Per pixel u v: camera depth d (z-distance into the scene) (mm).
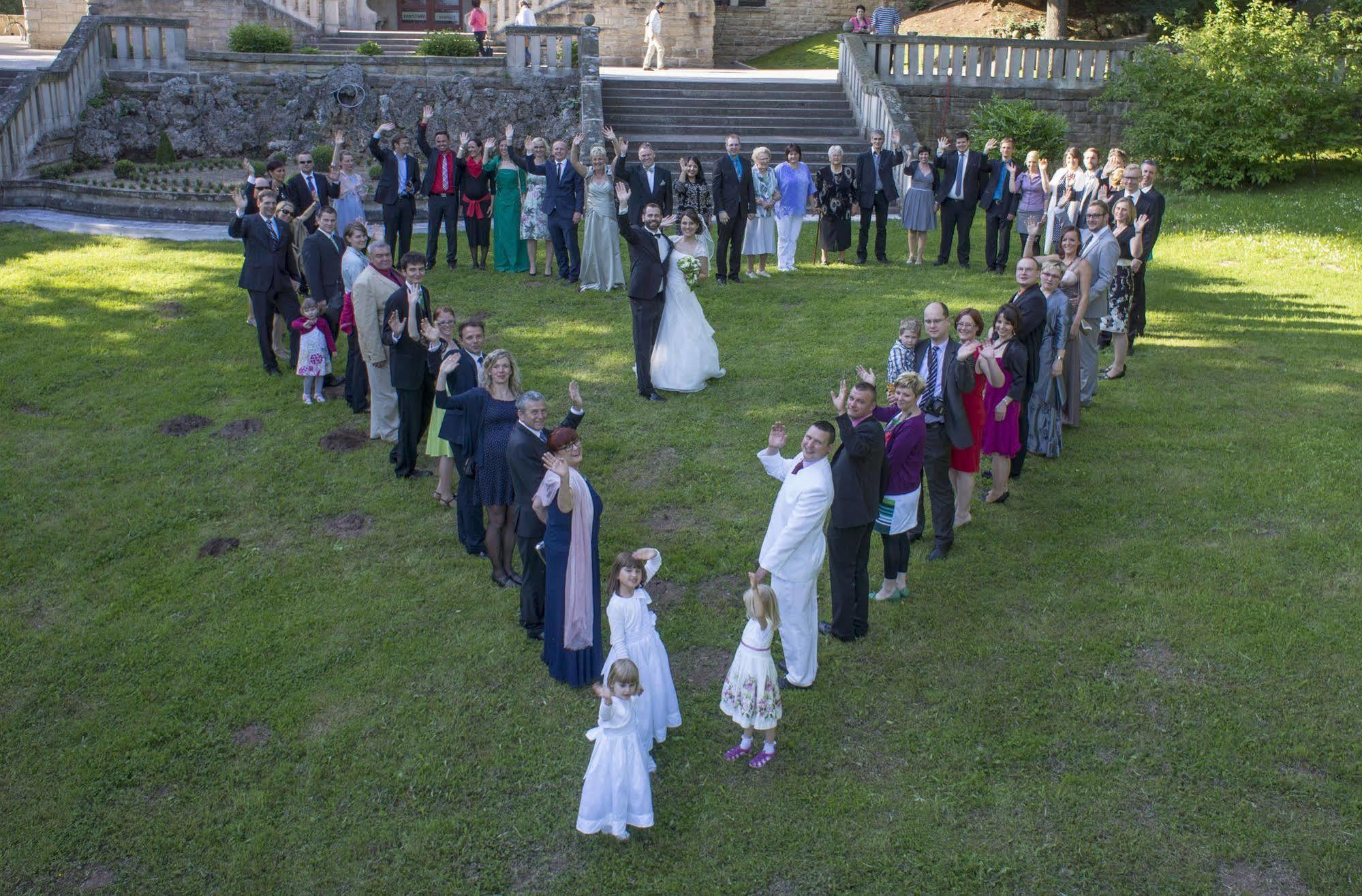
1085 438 9859
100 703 6641
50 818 5824
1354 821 5539
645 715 5867
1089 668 6723
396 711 6547
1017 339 8391
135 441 9844
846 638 7031
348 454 9719
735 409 10500
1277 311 13664
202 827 5766
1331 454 9391
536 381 11109
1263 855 5375
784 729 6344
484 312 13180
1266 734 6125
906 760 6098
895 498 7184
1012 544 8133
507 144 14719
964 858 5441
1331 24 21625
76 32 21641
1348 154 22234
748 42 35656
